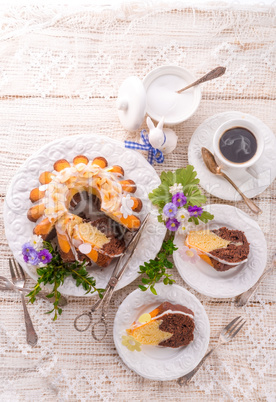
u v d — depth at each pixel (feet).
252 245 2.92
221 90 3.08
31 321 2.87
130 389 2.87
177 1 3.07
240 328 2.89
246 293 2.95
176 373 2.80
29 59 3.04
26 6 3.02
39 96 3.03
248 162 2.81
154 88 2.94
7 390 2.83
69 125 3.02
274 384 2.91
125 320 2.81
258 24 3.09
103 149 2.87
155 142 2.77
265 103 3.09
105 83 3.05
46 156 2.84
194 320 2.83
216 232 2.88
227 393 2.89
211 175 2.94
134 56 3.07
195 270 2.89
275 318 2.97
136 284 2.94
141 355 2.83
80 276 2.69
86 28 3.05
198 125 3.05
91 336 2.89
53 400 2.84
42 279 2.65
